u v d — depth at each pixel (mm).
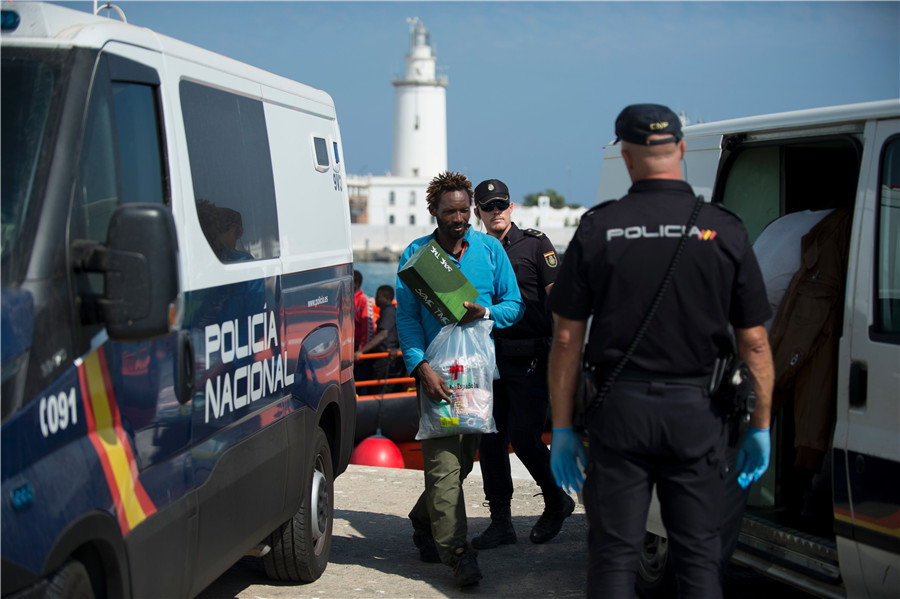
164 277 2701
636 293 3021
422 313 4871
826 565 3830
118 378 2904
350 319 5574
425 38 115000
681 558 3082
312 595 4723
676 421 3006
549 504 5641
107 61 3072
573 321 3162
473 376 4707
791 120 4086
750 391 3068
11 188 2689
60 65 2900
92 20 3129
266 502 4152
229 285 3758
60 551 2547
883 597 3512
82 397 2713
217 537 3625
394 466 9023
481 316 4781
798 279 4199
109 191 2984
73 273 2719
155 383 3129
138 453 3016
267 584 4918
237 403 3816
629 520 3084
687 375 3035
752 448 3254
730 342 3090
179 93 3576
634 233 3039
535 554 5500
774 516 4508
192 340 3410
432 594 4754
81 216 2807
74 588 2670
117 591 2891
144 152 3244
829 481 4492
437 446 4797
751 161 4652
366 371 11375
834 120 3854
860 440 3533
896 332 3465
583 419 3176
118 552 2867
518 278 5305
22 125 2787
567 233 92938
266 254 4246
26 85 2854
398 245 110312
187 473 3350
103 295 2760
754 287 3070
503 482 5590
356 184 114812
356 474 7914
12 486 2396
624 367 3061
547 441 8414
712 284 3008
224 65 4082
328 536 5164
